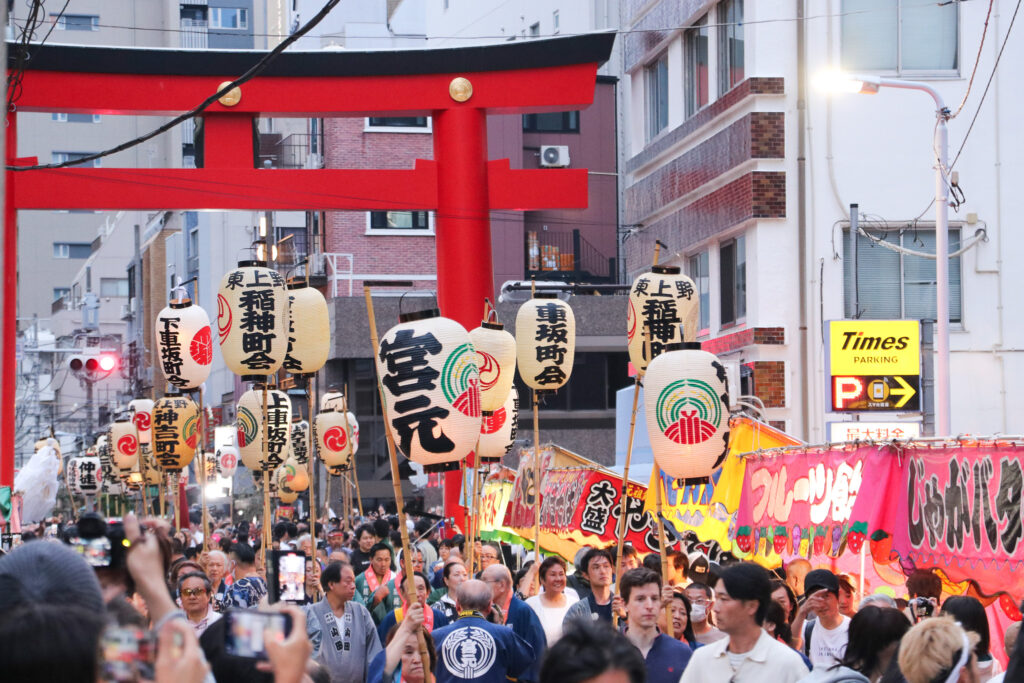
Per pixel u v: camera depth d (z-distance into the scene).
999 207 25.83
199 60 26.22
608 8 47.88
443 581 15.79
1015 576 10.40
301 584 6.99
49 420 66.00
